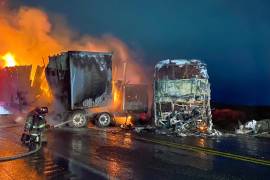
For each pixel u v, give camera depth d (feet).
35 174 29.58
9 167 32.09
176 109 61.11
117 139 49.67
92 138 50.70
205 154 38.19
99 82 69.15
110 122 68.90
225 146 43.68
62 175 29.22
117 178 28.19
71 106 66.85
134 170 30.83
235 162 34.09
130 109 72.95
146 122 72.64
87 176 28.86
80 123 67.05
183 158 36.06
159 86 62.28
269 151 40.14
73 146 43.39
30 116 45.14
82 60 67.92
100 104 69.46
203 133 55.83
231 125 63.93
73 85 67.10
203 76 61.36
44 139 45.09
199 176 28.86
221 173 29.81
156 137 51.93
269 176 28.91
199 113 59.98
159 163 33.55
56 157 36.55
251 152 39.50
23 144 44.55
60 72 68.69
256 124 57.16
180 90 61.26
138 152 39.34
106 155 37.58
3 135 52.95
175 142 46.88
